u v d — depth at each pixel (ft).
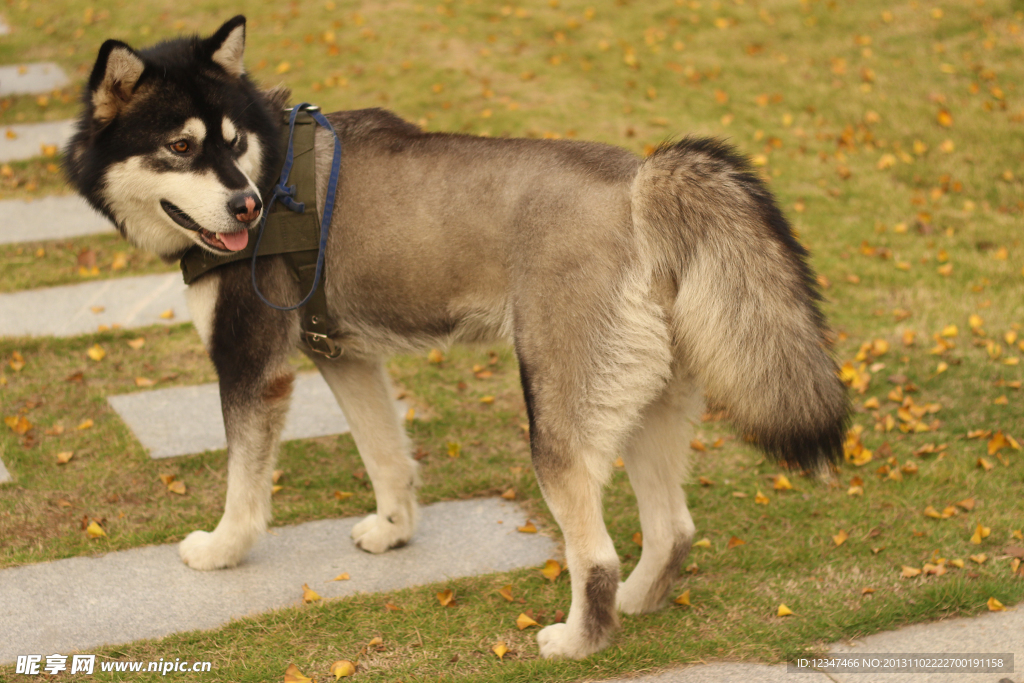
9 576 10.51
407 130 10.14
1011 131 24.34
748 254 8.64
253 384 10.13
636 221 8.84
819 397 8.52
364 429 11.05
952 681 8.73
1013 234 20.16
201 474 12.82
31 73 29.45
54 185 22.62
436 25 32.83
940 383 15.03
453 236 9.44
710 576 10.78
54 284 18.39
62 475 12.55
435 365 16.44
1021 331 16.42
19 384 14.94
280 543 11.46
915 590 10.12
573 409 8.84
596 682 8.75
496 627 9.74
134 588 10.40
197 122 9.20
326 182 9.90
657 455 9.70
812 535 11.49
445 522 11.98
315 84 27.91
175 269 19.31
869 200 21.99
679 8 34.01
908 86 27.22
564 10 34.17
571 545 9.00
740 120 25.94
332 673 8.88
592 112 26.23
